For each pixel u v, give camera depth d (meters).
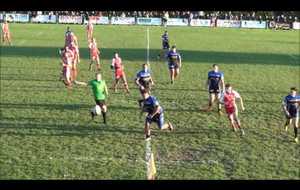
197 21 79.25
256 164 17.17
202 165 16.97
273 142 19.58
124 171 16.30
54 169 16.38
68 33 34.59
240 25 79.44
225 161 17.42
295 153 18.38
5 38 51.91
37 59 38.19
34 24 74.94
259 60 40.81
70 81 28.84
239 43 53.97
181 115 23.09
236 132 20.73
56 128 20.75
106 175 15.92
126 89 27.30
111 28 70.12
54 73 32.41
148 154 17.94
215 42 54.38
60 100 25.34
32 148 18.34
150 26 76.25
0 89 27.55
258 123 22.11
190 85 29.64
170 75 31.30
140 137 19.84
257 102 25.94
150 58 40.75
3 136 19.64
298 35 66.94
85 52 43.75
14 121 21.59
